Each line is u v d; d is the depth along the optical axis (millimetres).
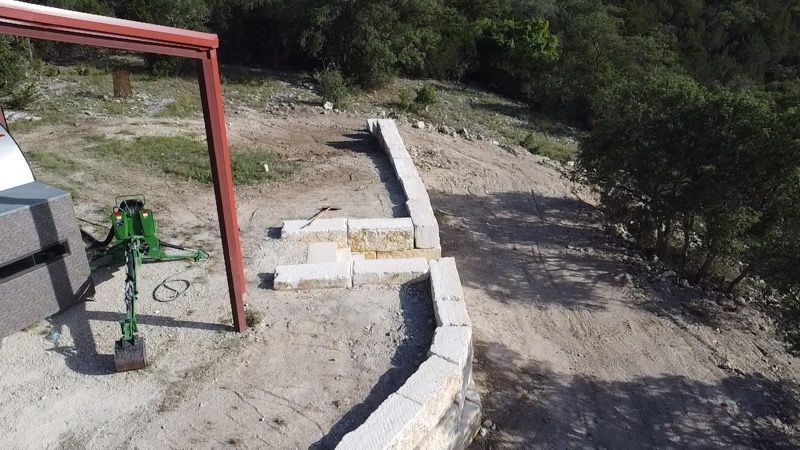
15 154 6895
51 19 4680
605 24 28328
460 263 11430
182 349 6492
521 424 7297
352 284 7836
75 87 18047
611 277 11414
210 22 25562
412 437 5352
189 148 13484
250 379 6117
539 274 11352
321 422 5602
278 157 13758
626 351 9117
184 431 5438
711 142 11172
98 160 12305
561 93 27156
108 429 5418
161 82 20297
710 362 9023
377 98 23688
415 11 25250
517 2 36281
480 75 32406
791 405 8258
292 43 24875
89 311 7008
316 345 6668
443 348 6293
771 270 9609
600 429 7426
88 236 8773
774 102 12531
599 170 13914
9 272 6250
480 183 15758
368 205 10812
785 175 10469
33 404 5652
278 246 8969
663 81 12961
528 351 8836
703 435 7527
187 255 8430
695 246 13461
